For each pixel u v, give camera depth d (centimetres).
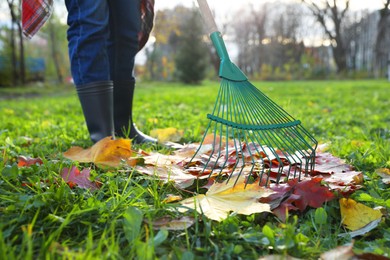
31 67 2570
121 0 245
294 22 4512
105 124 229
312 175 184
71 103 780
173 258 114
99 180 172
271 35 4531
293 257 114
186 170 185
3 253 102
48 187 154
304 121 400
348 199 150
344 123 430
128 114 264
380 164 213
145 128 335
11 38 2111
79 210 130
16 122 421
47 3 226
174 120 403
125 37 250
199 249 118
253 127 178
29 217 129
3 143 239
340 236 137
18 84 2197
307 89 1362
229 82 190
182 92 1236
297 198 149
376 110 591
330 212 151
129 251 114
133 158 189
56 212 134
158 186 170
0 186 156
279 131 183
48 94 1568
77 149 202
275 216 148
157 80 3219
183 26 2345
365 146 257
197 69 2344
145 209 138
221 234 126
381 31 3394
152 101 800
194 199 137
